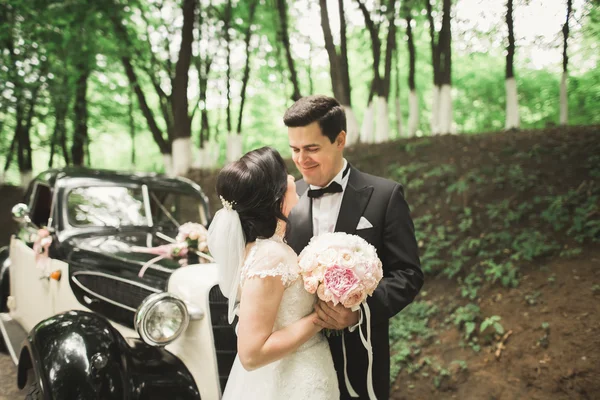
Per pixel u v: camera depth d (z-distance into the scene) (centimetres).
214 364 268
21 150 1376
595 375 359
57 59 1084
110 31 1089
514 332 426
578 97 1062
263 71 1538
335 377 196
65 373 245
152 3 1261
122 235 379
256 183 179
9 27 1016
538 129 777
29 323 408
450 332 464
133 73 1241
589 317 406
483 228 579
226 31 1255
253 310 168
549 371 378
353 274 168
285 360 186
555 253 499
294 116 211
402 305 205
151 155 2386
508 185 624
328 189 225
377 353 218
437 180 691
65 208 379
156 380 265
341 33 1004
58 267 350
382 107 1018
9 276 478
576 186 583
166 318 268
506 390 382
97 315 287
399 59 1653
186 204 434
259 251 175
